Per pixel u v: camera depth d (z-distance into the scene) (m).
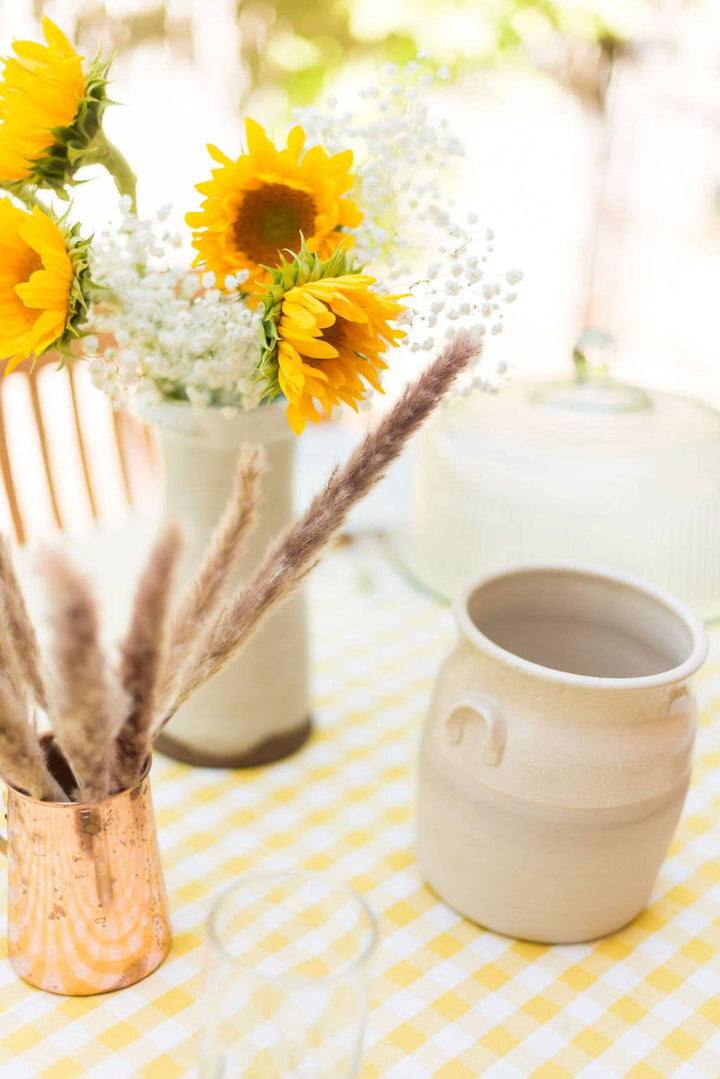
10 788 0.87
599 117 3.42
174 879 1.02
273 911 0.82
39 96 0.90
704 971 0.96
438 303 0.92
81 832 0.86
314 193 0.93
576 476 1.24
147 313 0.89
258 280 0.93
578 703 0.90
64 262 0.87
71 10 3.08
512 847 0.93
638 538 1.24
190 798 1.09
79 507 1.71
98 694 0.75
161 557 0.75
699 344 3.50
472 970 0.95
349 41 3.17
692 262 3.67
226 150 3.25
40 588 0.70
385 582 1.41
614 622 1.03
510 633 1.04
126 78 3.27
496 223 3.55
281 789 1.11
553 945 0.97
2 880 0.99
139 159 3.14
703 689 1.26
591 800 0.91
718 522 1.26
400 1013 0.92
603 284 3.61
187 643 0.85
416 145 0.96
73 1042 0.89
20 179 0.93
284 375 0.87
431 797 0.97
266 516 1.05
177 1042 0.89
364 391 0.92
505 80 3.26
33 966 0.91
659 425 1.28
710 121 3.37
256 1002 0.77
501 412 1.31
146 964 0.93
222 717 1.10
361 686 1.24
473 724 0.93
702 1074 0.89
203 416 1.00
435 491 1.32
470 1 3.05
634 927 1.00
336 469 0.86
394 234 0.99
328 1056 0.78
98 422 1.68
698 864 1.06
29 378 1.52
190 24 3.26
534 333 3.49
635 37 3.10
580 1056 0.90
